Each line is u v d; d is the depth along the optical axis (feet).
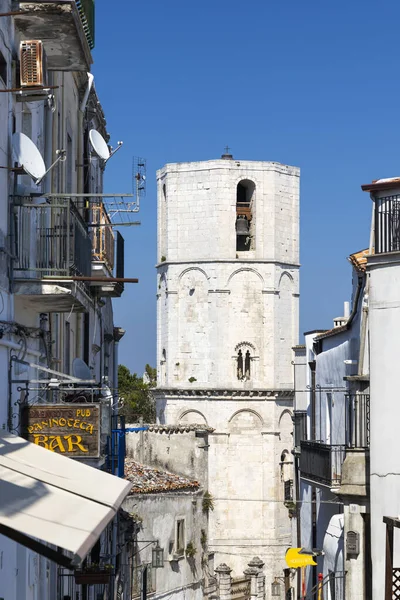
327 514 126.21
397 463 99.81
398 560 97.30
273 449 312.09
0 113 67.31
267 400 312.91
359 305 113.50
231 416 311.27
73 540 41.73
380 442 101.14
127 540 150.00
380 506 100.48
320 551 121.29
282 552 309.63
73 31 75.92
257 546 307.37
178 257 317.63
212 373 312.71
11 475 50.70
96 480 54.54
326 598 116.67
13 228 70.69
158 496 173.06
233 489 309.83
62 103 101.04
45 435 71.61
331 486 115.44
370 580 102.99
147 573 167.63
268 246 314.76
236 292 314.14
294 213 321.11
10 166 70.03
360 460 104.22
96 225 103.60
